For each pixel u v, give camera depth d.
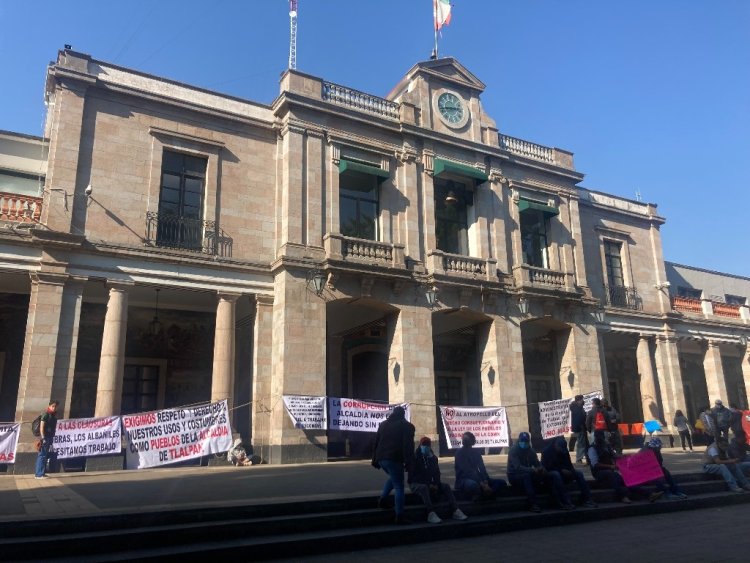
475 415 19.39
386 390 22.91
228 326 17.48
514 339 21.78
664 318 27.19
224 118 18.83
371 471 13.71
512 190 23.66
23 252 15.37
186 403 19.83
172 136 18.00
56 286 15.42
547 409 20.77
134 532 7.12
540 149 25.17
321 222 18.98
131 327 19.53
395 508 8.73
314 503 8.62
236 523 7.68
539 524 9.50
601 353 24.69
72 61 16.91
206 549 6.99
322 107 19.69
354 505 8.94
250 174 19.00
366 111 20.91
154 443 14.69
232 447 16.12
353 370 23.16
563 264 24.33
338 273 18.38
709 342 28.92
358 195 20.41
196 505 8.08
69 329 15.45
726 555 7.49
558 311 23.28
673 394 26.52
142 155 17.48
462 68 23.48
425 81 22.52
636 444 24.75
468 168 21.84
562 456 10.72
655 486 11.59
